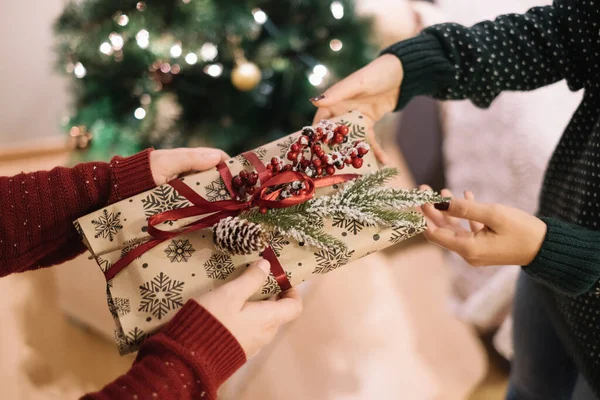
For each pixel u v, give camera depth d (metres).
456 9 1.50
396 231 0.79
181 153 0.85
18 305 1.57
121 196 0.83
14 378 1.41
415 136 1.78
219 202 0.78
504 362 1.42
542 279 0.82
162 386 0.66
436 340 1.48
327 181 0.81
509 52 0.91
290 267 0.78
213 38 1.27
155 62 1.29
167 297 0.76
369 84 0.91
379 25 1.49
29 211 0.81
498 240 0.81
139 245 0.78
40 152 2.17
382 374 1.41
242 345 0.71
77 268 1.36
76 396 1.38
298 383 1.39
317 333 1.50
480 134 1.37
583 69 0.89
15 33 1.90
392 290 1.61
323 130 0.82
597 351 0.85
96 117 1.34
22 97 2.04
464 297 1.45
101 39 1.27
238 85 1.26
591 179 0.82
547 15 0.90
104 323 1.41
